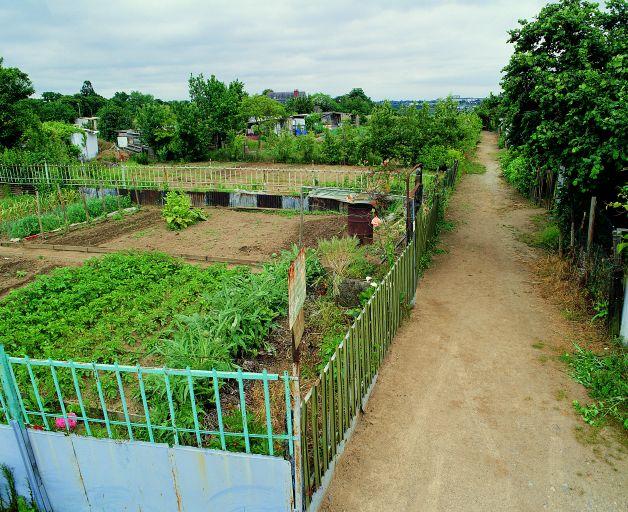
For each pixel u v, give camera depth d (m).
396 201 15.74
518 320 9.60
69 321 9.39
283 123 61.84
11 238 16.77
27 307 10.08
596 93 10.02
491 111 17.64
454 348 8.52
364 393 6.80
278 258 13.87
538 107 11.55
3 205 20.52
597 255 9.62
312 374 7.34
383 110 24.70
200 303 10.09
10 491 5.26
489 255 13.89
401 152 23.73
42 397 6.84
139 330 9.08
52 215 18.42
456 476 5.63
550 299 10.55
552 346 8.52
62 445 4.94
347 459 5.90
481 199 22.61
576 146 10.27
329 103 90.31
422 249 12.43
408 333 9.11
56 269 12.49
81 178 23.92
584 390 7.21
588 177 10.58
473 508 5.20
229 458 4.50
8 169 24.84
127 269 12.13
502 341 8.75
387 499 5.33
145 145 44.12
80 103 86.25
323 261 11.09
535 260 13.30
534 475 5.62
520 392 7.20
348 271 10.12
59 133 39.03
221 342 7.50
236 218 19.80
